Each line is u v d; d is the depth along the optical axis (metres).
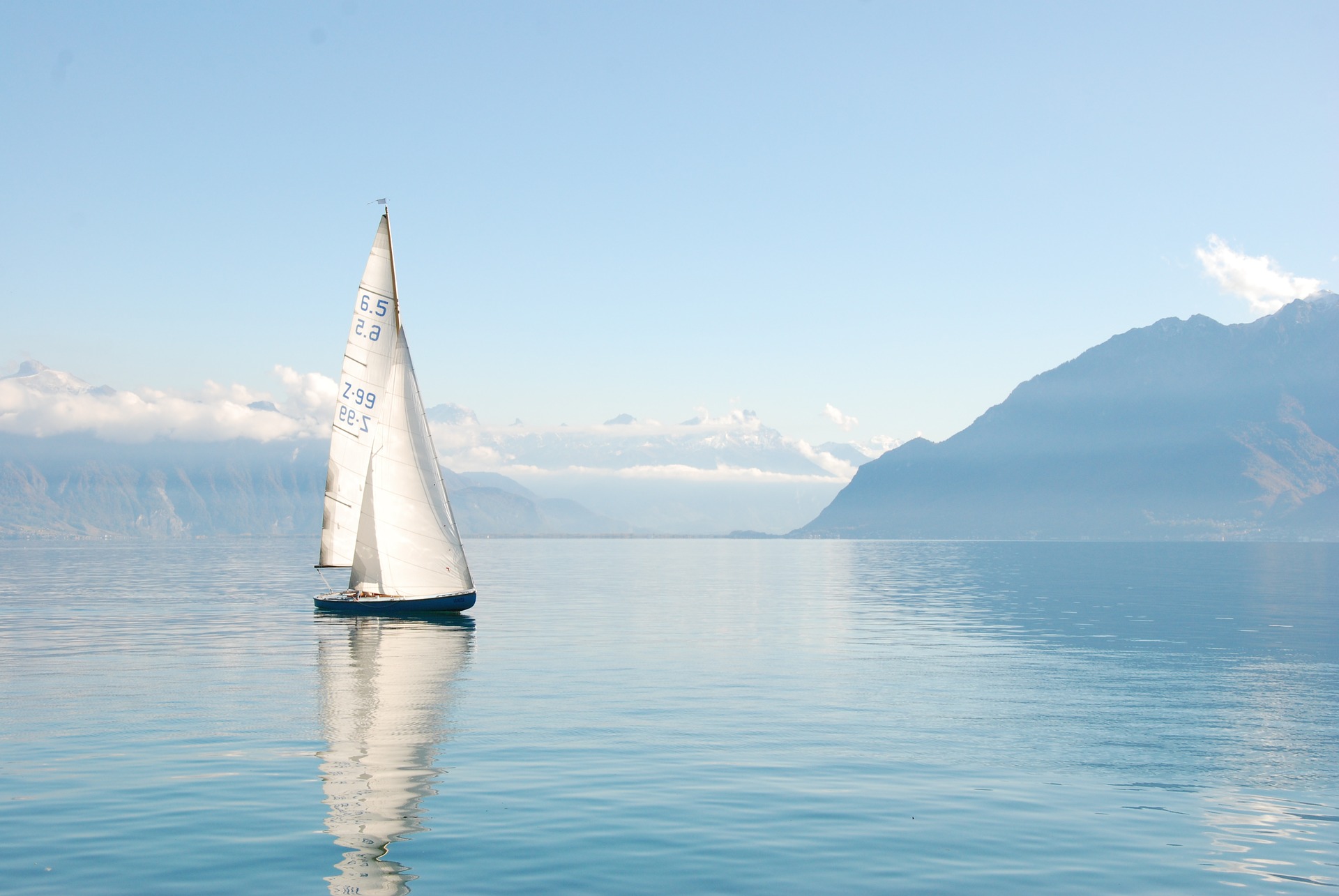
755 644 48.66
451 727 28.23
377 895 16.23
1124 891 16.75
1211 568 150.50
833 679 37.47
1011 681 37.03
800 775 23.38
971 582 113.56
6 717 29.22
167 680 36.41
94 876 16.95
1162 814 20.66
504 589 97.56
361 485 61.19
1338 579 114.00
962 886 16.86
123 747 25.59
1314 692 34.72
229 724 28.50
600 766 24.02
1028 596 86.06
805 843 18.83
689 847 18.53
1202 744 26.56
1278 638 51.41
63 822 19.61
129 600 76.44
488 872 17.27
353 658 42.78
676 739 26.92
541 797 21.48
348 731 27.58
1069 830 19.70
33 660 41.78
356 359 60.44
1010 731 28.12
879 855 18.25
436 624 57.50
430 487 60.12
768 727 28.50
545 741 26.56
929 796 21.77
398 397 60.03
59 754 24.84
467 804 20.95
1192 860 18.09
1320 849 18.73
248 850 18.19
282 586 96.00
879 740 26.98
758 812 20.58
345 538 61.78
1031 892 16.67
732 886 16.75
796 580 118.56
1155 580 114.06
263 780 22.53
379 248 59.22
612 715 30.09
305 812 20.33
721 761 24.55
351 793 21.66
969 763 24.55
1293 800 21.61
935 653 45.62
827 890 16.62
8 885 16.53
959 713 30.66
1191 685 36.12
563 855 18.09
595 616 64.31
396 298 59.56
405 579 61.12
